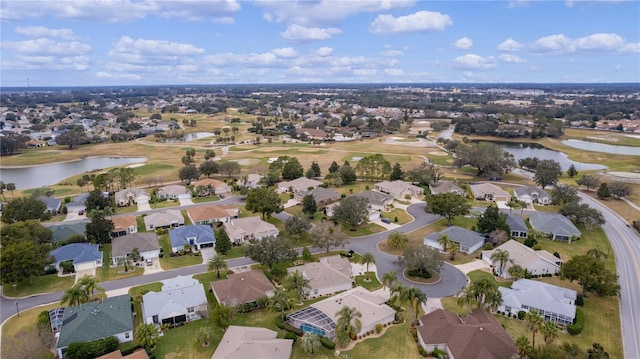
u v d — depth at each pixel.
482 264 100.94
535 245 108.94
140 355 64.75
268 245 93.50
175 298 79.00
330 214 135.88
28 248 91.00
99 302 78.56
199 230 114.94
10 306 82.81
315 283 87.44
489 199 156.88
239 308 79.56
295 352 67.88
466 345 65.69
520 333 73.06
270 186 175.25
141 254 103.75
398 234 109.81
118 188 171.75
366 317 74.25
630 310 80.62
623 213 141.12
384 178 189.50
